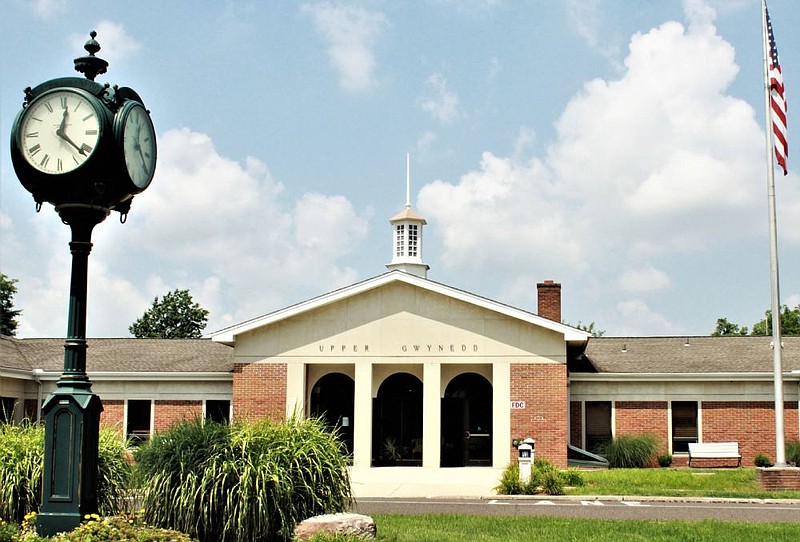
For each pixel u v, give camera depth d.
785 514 19.25
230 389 35.47
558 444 31.92
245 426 14.94
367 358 33.00
